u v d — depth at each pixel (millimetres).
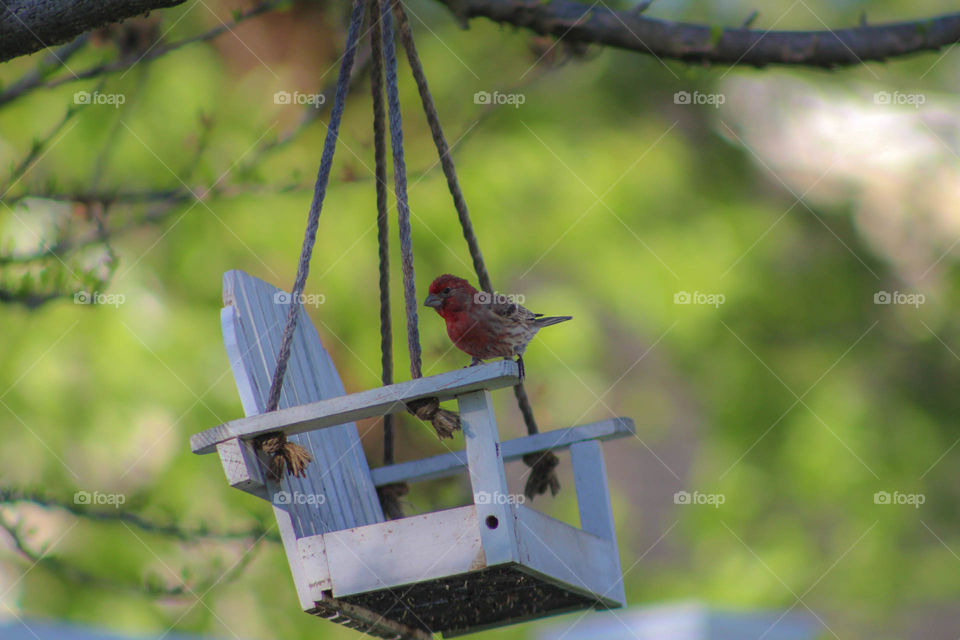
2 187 7520
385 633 6387
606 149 13938
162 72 11969
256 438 5289
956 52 15531
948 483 14156
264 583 11227
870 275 15039
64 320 11836
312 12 11516
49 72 7340
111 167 11781
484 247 12531
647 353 14773
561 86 13922
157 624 10969
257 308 6219
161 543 11070
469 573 5324
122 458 11578
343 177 8836
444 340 11773
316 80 11883
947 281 15117
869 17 15367
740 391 14305
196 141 9469
